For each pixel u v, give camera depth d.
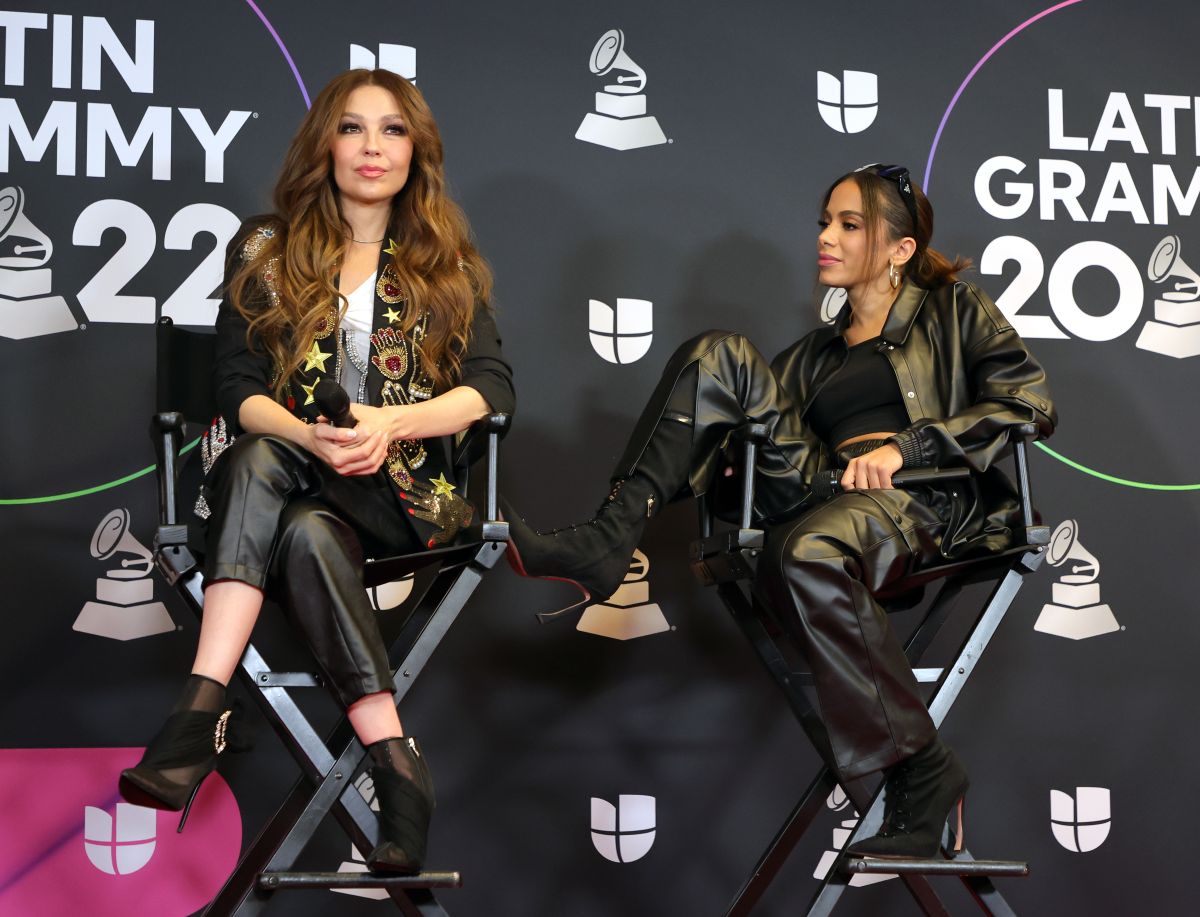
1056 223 2.83
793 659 2.65
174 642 2.51
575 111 2.75
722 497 2.29
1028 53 2.88
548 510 2.64
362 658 1.73
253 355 2.00
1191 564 2.76
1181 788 2.69
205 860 2.45
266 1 2.67
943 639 2.70
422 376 2.03
